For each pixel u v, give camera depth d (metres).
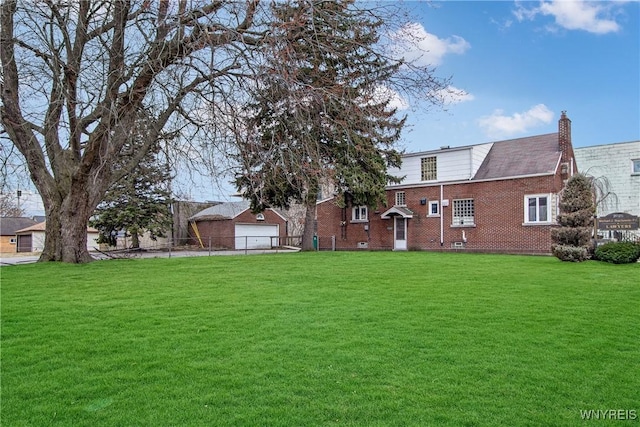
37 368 4.47
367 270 12.05
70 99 10.76
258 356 4.82
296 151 10.70
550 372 4.37
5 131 13.25
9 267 12.48
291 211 43.66
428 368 4.48
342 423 3.37
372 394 3.86
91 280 10.05
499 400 3.76
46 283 9.58
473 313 6.75
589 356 4.84
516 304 7.42
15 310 6.93
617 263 13.67
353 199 23.55
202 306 7.27
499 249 22.61
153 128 11.60
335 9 10.31
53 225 14.36
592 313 6.79
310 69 10.38
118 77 10.57
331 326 6.02
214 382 4.12
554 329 5.88
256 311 6.91
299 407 3.62
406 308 7.10
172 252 28.27
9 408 3.59
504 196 22.62
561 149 22.36
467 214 23.95
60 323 6.17
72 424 3.34
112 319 6.39
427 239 25.31
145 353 4.92
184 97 10.41
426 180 25.70
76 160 13.16
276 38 9.10
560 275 11.00
